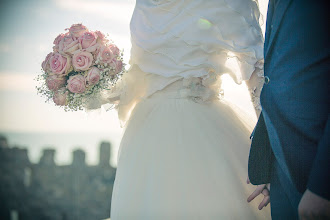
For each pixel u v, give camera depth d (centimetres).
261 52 205
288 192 167
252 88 213
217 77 211
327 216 130
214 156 193
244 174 196
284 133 161
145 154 198
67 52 213
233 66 210
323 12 152
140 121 211
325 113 152
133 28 219
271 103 165
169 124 201
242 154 201
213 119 204
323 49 151
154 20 212
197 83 208
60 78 214
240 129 211
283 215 172
